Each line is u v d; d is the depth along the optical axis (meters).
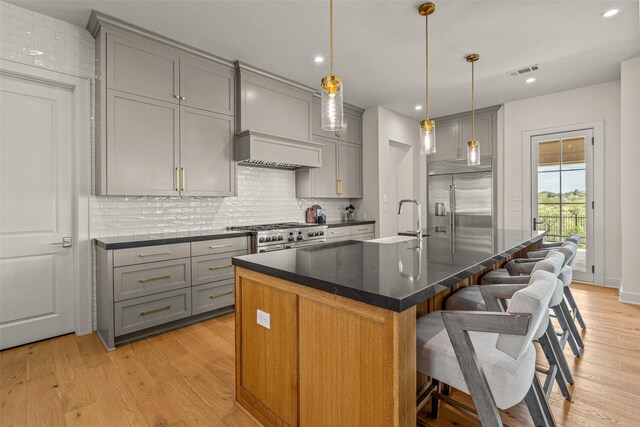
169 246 2.86
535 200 4.74
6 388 2.02
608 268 4.23
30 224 2.65
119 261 2.59
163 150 3.03
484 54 3.37
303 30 2.90
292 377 1.47
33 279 2.67
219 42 3.10
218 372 2.21
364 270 1.43
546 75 3.93
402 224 5.98
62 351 2.52
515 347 1.06
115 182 2.76
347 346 1.23
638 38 3.07
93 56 2.86
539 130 4.67
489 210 5.17
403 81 4.07
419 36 3.01
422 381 1.72
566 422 1.68
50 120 2.73
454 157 5.59
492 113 5.15
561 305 2.46
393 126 5.42
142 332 2.77
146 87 2.93
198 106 3.28
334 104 1.87
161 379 2.12
